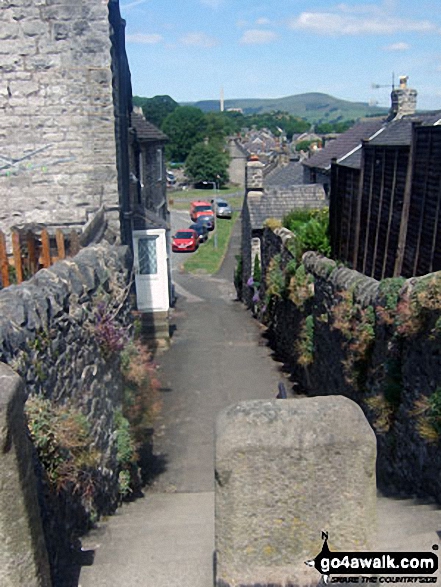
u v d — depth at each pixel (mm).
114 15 9727
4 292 4105
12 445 2828
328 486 2783
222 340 14984
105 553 4324
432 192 6172
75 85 9039
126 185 10734
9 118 9086
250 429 2781
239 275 22516
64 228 8891
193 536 4656
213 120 97875
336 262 8797
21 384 2975
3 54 8867
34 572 2977
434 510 4734
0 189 9297
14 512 2877
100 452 5355
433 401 4871
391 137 19938
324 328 8891
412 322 5254
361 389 6934
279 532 2820
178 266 31344
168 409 10031
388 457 6125
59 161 9273
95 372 5422
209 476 7484
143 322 14383
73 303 4945
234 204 58188
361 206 8422
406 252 6883
